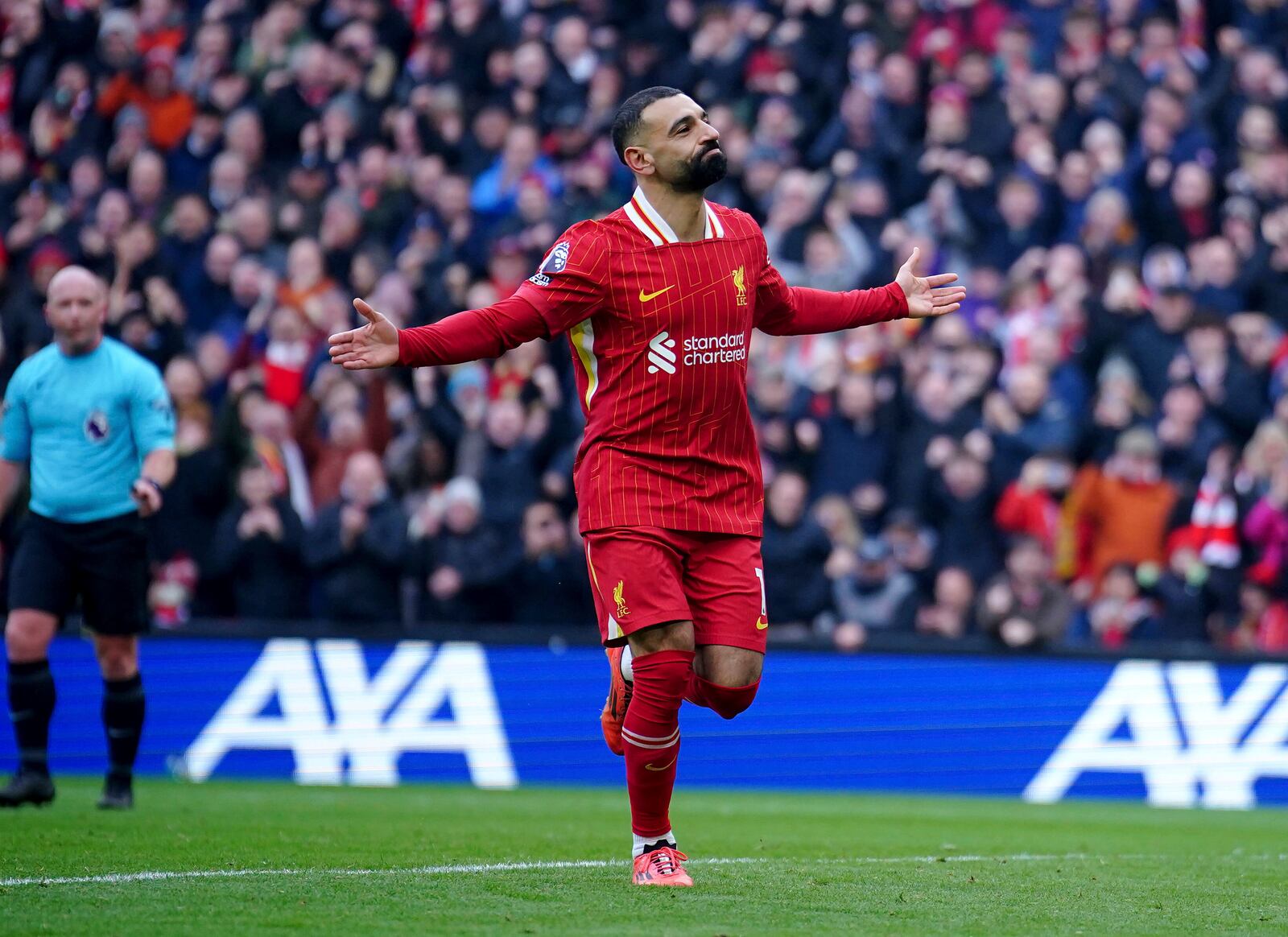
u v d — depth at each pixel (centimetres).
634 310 1471
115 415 2298
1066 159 4572
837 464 3888
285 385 4028
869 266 4275
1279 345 4303
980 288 4303
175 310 4116
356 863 1719
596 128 4644
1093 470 3909
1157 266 4466
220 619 3578
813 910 1387
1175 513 3872
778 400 3881
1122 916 1416
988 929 1308
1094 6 4909
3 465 2327
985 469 3791
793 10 4947
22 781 2295
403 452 3819
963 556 3766
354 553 3472
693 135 1471
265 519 3556
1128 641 3688
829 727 3478
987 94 4634
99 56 4812
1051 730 3503
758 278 1544
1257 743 3516
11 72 4841
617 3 5025
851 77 4825
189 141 4738
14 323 4150
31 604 2272
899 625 3678
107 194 4406
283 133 4647
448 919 1278
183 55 4934
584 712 3462
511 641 3466
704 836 2247
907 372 4044
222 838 1975
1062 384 4116
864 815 2800
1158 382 4131
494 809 2692
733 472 1518
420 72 4847
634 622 1459
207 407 3775
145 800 2642
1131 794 3494
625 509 1479
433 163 4553
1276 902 1553
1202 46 5062
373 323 1409
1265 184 4716
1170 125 4694
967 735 3494
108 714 2405
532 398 3775
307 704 3394
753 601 1504
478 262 4294
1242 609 3781
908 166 4547
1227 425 4088
